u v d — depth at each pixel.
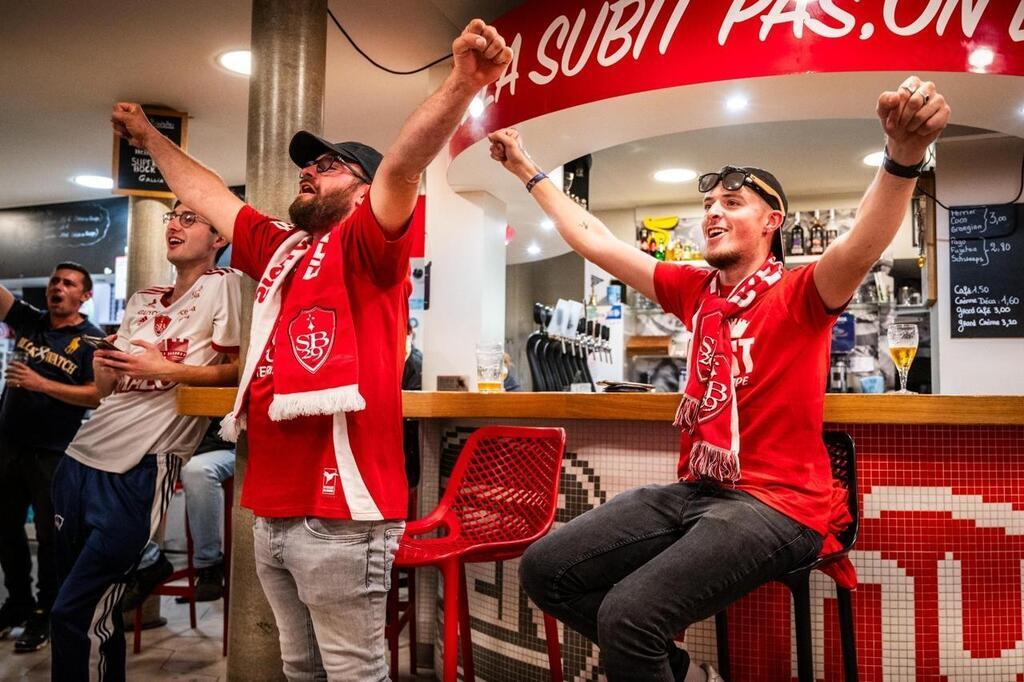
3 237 7.68
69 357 3.66
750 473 1.72
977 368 4.46
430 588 3.07
